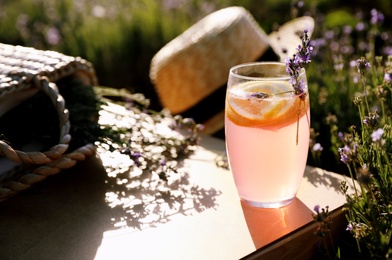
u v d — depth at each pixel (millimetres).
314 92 699
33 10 1384
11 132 557
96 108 593
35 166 515
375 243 405
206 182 542
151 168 522
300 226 446
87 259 417
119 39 1134
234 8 810
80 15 1353
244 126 439
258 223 455
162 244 431
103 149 547
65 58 594
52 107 574
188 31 858
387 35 883
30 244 441
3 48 637
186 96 760
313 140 573
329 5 1514
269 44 783
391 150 461
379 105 610
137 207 496
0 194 461
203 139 676
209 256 412
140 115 627
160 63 787
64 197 521
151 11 1231
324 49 834
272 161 445
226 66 735
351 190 507
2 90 506
